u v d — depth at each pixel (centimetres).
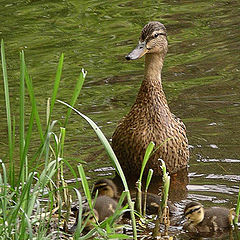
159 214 980
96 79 1639
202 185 1165
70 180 1170
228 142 1323
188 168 1239
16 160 1232
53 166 927
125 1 2206
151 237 973
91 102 1515
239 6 2136
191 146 1316
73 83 1614
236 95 1532
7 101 891
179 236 979
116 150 1253
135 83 1616
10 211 835
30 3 2191
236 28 1948
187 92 1560
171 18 2042
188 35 1914
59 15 2083
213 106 1484
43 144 905
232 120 1414
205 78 1633
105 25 1997
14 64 1747
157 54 1273
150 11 2106
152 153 1211
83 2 2195
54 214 1035
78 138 1340
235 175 1194
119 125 1257
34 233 931
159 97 1246
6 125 1408
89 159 1259
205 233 990
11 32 1964
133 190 1161
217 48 1812
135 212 977
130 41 1873
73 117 1441
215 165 1239
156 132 1227
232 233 993
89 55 1788
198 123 1410
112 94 1556
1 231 836
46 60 1759
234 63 1711
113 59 1759
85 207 1023
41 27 1995
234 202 1091
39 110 1471
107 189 1121
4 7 2159
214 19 2027
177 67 1703
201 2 2189
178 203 1100
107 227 835
